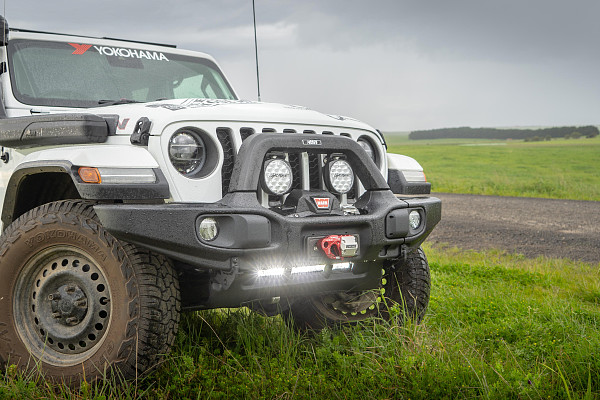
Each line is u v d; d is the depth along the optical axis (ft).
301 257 10.89
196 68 17.54
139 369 10.20
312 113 12.68
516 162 174.29
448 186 90.63
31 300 11.23
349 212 11.64
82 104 14.61
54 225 10.73
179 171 10.90
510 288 19.49
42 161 10.89
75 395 10.10
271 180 11.06
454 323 14.67
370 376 10.66
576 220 47.34
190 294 11.62
